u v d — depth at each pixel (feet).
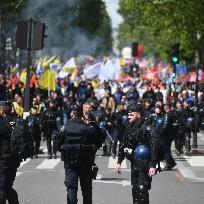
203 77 352.49
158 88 297.53
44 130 199.82
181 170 164.25
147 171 98.99
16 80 300.20
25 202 118.01
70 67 358.23
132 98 274.57
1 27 400.06
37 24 205.16
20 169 170.91
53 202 118.21
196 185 141.08
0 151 100.73
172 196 126.00
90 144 100.99
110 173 161.68
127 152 100.27
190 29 339.16
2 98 248.73
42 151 219.61
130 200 120.47
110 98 270.87
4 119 101.91
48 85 284.61
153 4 344.69
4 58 407.03
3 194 100.58
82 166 100.94
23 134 101.14
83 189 101.71
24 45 204.95
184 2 324.19
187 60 504.43
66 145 100.63
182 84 343.05
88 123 101.71
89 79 353.72
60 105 249.34
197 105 223.51
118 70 367.86
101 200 120.37
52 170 169.17
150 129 99.55
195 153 210.18
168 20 348.79
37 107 226.99
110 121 208.85
